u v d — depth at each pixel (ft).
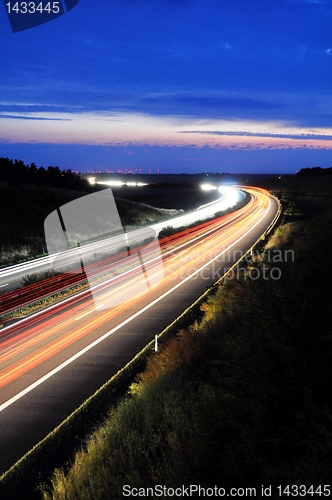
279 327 25.84
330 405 22.08
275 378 22.02
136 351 41.96
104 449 24.03
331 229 87.56
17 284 78.28
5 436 27.45
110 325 50.75
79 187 226.79
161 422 26.96
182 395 29.25
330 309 31.73
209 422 20.66
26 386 34.78
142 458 23.11
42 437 27.25
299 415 19.75
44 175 205.36
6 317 55.67
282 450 19.12
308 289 30.94
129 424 26.63
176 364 34.30
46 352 42.47
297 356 22.98
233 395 21.45
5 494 22.09
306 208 228.63
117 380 35.24
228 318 44.52
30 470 24.00
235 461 18.16
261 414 19.98
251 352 23.68
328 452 18.16
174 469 19.90
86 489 20.43
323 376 23.22
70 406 31.22
